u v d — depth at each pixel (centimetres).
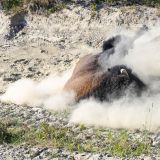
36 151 4288
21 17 8762
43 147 4403
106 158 4103
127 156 4166
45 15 8669
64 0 8831
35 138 4656
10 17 8762
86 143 4497
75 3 8712
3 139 4619
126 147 4353
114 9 8400
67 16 8538
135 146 4375
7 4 9038
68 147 4388
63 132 4744
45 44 7956
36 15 8731
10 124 5038
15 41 8262
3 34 8500
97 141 4550
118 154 4212
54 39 8106
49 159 4131
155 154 4219
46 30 8425
